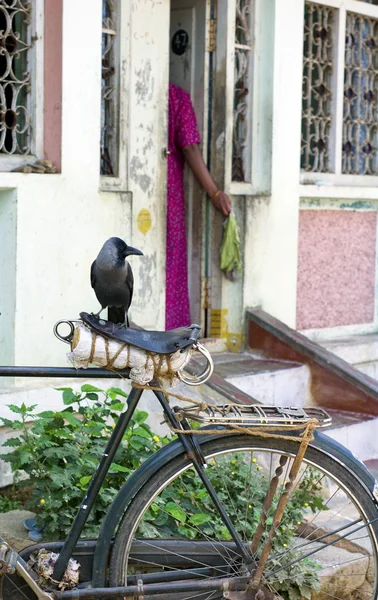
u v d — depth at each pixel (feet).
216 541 12.32
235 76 22.27
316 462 11.73
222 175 21.88
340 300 25.36
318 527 15.06
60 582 11.41
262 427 11.43
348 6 24.38
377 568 11.94
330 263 24.91
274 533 11.67
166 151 20.38
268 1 22.17
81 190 18.12
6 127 17.48
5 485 16.98
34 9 17.63
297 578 13.15
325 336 24.91
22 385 17.44
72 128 17.84
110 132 19.54
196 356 21.29
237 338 22.34
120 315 12.28
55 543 11.88
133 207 19.76
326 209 24.53
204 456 11.59
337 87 24.47
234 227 21.77
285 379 21.04
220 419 11.35
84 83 17.98
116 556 11.54
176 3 22.26
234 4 21.70
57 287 17.88
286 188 22.88
